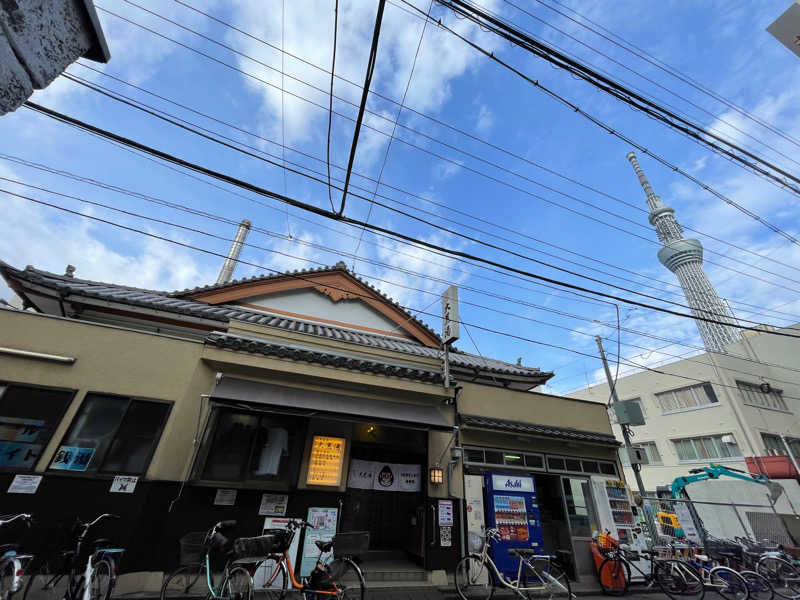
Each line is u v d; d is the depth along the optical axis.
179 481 6.47
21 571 4.69
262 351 7.52
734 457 16.91
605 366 13.06
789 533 14.31
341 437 8.10
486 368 11.85
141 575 5.78
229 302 11.50
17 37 1.63
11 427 5.84
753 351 21.44
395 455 9.58
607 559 8.54
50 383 6.19
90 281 9.98
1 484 5.52
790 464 14.91
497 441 9.49
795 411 18.86
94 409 6.31
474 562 7.87
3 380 5.96
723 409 17.84
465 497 8.57
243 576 5.37
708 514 16.72
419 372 8.77
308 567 6.80
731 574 8.37
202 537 5.77
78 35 2.00
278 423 7.68
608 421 11.19
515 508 8.59
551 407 10.58
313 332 10.23
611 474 10.53
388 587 7.11
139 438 6.39
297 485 7.30
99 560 5.16
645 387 21.84
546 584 7.30
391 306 13.21
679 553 9.73
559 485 9.91
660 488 14.94
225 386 6.95
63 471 5.84
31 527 5.44
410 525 9.08
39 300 8.23
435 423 7.92
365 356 9.81
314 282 11.83
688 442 19.03
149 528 6.04
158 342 7.11
